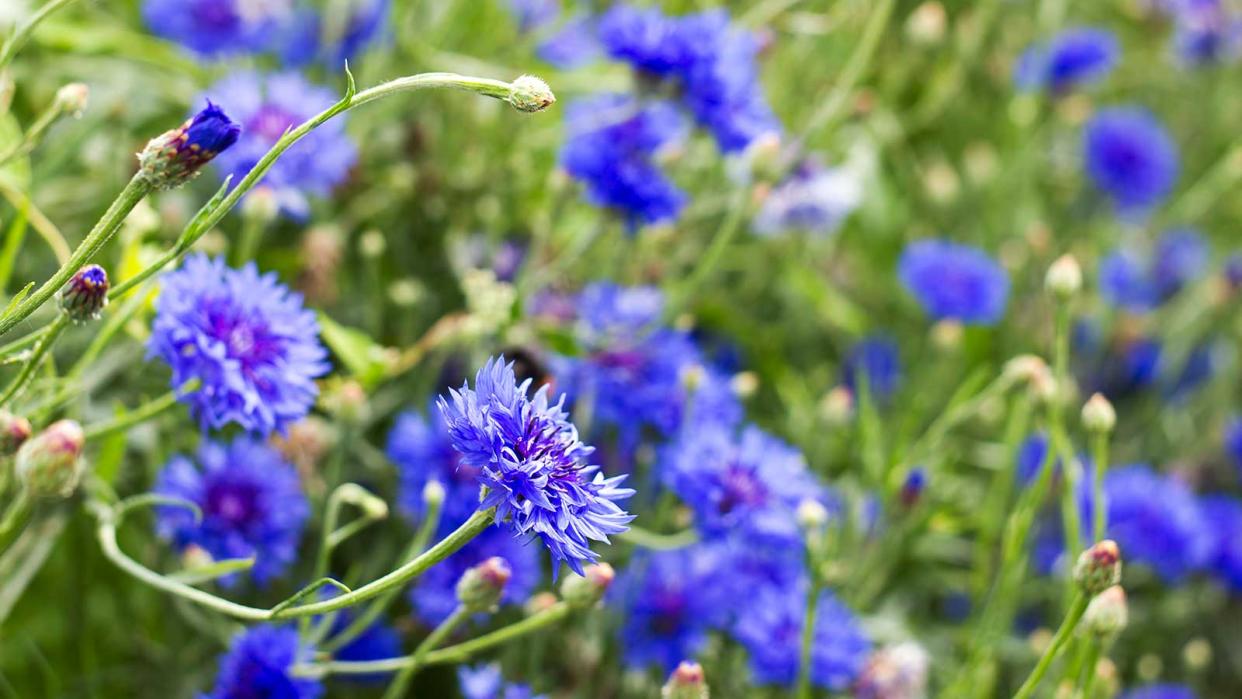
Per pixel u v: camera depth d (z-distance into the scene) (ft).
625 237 2.74
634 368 2.55
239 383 2.07
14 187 2.27
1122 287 3.38
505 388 1.88
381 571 2.54
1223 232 3.99
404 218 2.81
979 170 3.42
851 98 3.09
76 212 2.61
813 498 2.44
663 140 2.62
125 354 2.42
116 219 1.90
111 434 2.20
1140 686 2.93
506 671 2.46
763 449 2.44
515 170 2.85
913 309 3.21
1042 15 3.50
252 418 2.10
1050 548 2.92
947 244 3.20
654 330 2.58
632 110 2.61
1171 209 3.83
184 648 2.48
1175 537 2.84
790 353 3.14
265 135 2.45
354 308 2.75
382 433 2.66
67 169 2.68
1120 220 3.76
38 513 2.31
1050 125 3.82
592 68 3.02
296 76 2.54
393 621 2.55
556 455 1.90
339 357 2.62
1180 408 3.33
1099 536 2.34
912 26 3.12
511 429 1.88
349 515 2.54
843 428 2.81
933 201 3.34
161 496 2.25
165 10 2.74
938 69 3.45
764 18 2.89
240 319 2.11
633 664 2.46
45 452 1.93
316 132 2.50
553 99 1.90
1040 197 3.77
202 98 2.49
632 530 2.39
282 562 2.38
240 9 2.75
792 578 2.53
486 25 2.95
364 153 2.80
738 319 2.87
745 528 2.40
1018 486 2.94
